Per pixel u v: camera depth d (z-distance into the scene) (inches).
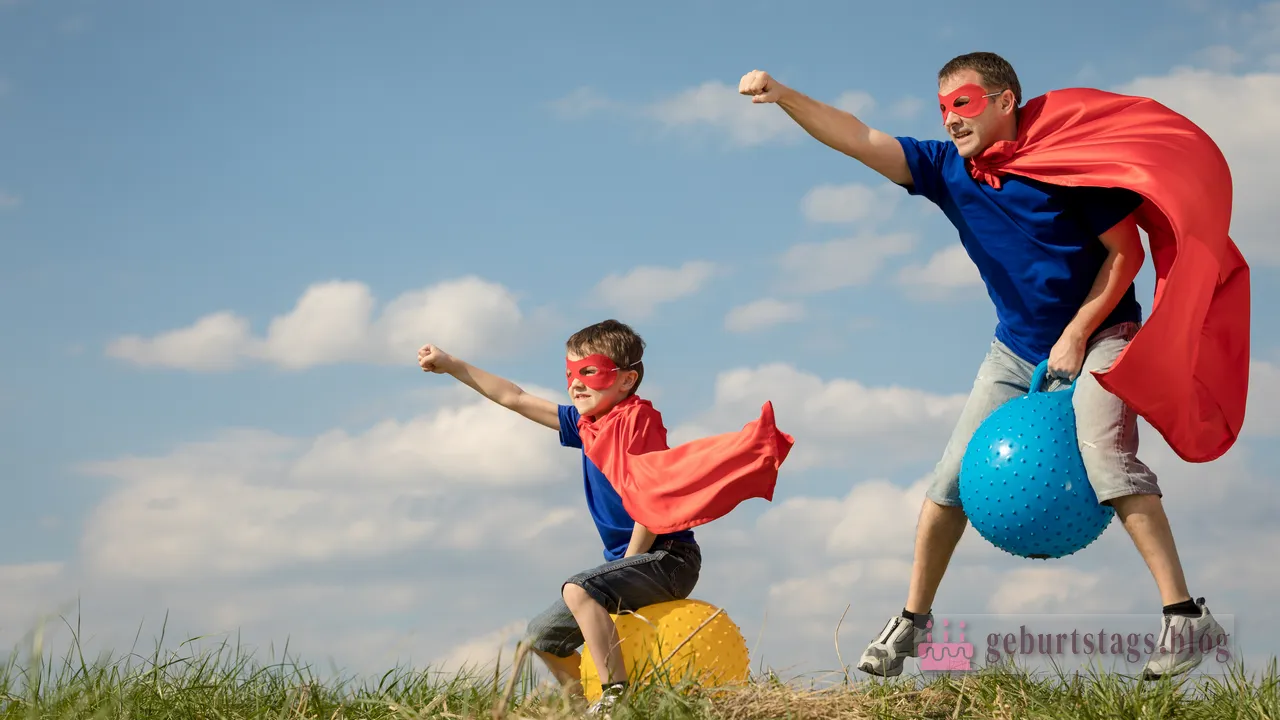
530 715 177.3
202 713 193.2
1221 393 211.3
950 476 218.5
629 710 170.9
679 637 195.5
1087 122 207.5
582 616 200.5
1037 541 196.9
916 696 199.5
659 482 213.2
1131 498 191.5
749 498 210.4
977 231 214.2
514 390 247.9
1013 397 217.5
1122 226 200.1
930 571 223.1
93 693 187.5
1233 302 212.2
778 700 184.4
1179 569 190.9
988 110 210.4
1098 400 194.7
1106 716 173.3
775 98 215.5
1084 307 203.2
